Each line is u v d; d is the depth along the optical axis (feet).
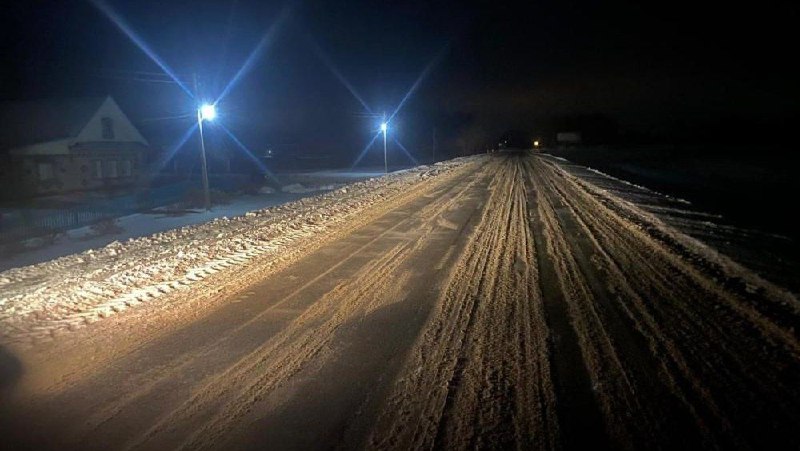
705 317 20.18
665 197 61.26
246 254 33.06
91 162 107.96
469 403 14.06
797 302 21.12
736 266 26.73
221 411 13.93
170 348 18.22
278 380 15.64
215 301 23.54
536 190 69.26
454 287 24.93
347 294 24.14
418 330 19.44
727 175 112.78
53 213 71.51
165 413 13.91
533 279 25.96
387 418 13.43
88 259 34.06
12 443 12.72
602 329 19.08
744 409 13.42
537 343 17.92
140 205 80.74
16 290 26.55
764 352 16.85
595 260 29.76
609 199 58.65
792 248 31.50
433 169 121.29
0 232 54.44
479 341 18.21
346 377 15.75
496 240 35.96
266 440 12.56
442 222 44.11
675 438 12.23
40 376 16.30
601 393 14.39
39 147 97.30
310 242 36.47
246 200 91.50
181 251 34.63
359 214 49.52
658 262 29.25
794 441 12.00
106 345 18.66
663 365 16.02
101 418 13.73
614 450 11.84
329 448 12.19
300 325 20.25
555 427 12.80
